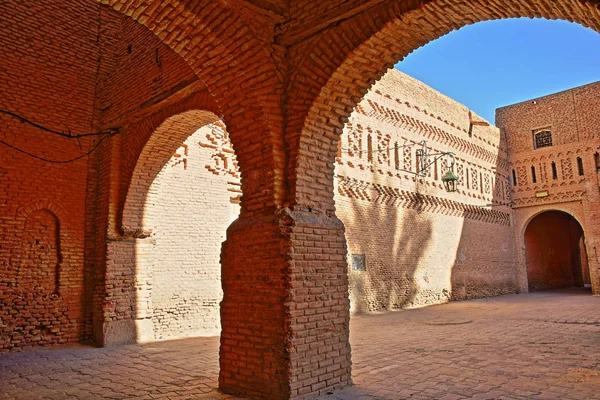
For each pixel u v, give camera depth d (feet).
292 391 17.99
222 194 42.19
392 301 54.75
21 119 30.04
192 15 19.49
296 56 20.39
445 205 66.59
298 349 18.49
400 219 57.98
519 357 25.90
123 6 19.75
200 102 28.35
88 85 37.24
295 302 18.72
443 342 31.55
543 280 90.79
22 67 34.32
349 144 51.72
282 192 20.22
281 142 20.43
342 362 20.24
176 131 32.48
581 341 30.48
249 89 20.67
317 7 19.75
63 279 34.73
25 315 32.76
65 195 35.45
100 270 34.73
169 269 37.93
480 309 54.75
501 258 78.69
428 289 60.90
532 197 81.35
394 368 23.82
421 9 17.22
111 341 33.37
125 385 21.95
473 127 75.66
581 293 78.02
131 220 35.01
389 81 58.90
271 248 19.39
